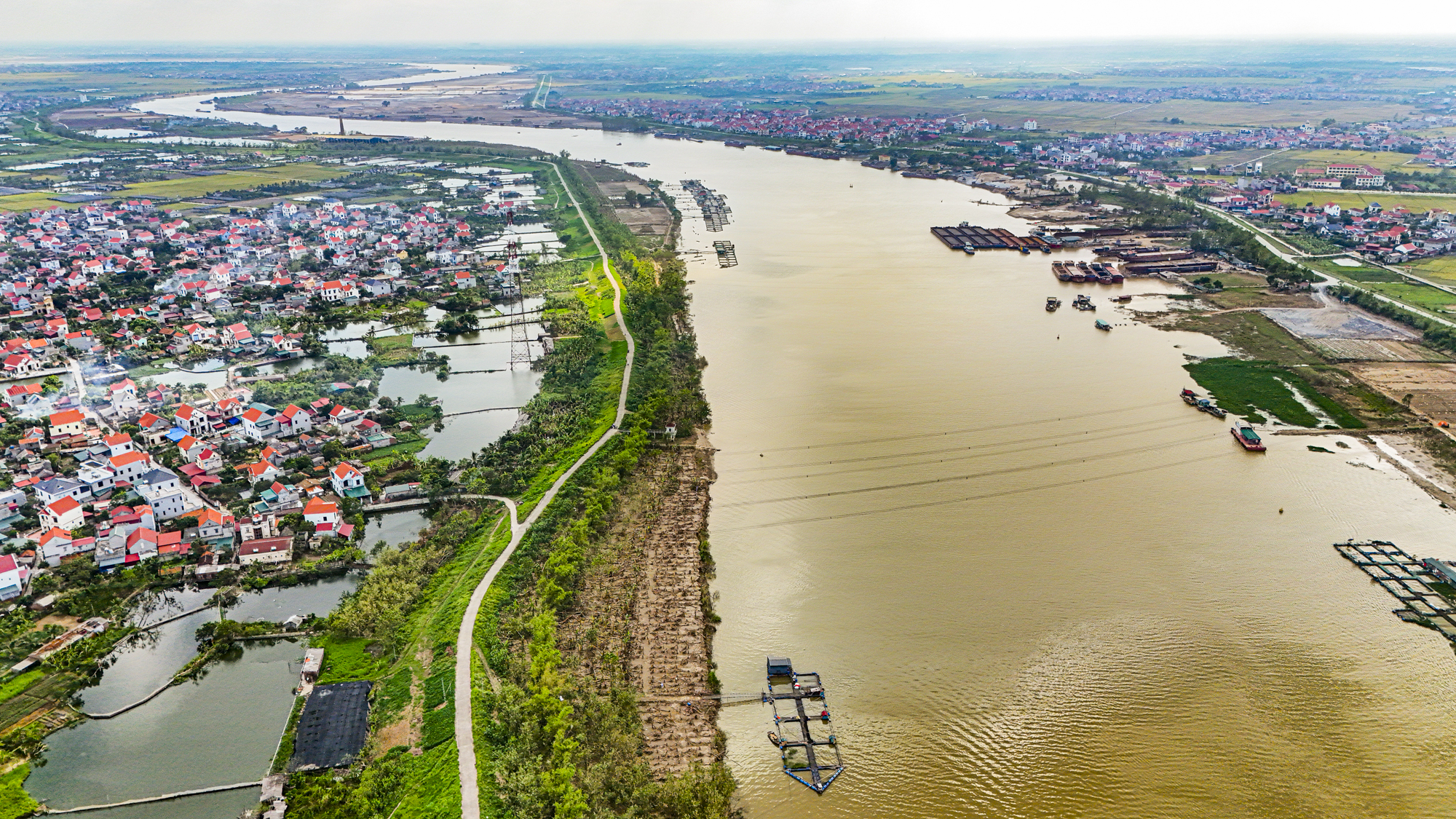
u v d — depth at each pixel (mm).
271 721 180250
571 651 195250
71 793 162875
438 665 189000
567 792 152000
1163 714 181875
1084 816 159625
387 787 160500
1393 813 160375
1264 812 160375
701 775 157875
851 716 181250
